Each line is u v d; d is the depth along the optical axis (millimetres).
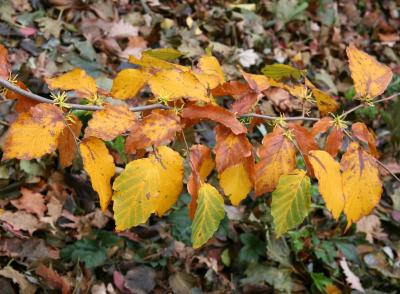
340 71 2420
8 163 1431
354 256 1654
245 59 2145
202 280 1446
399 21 2936
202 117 794
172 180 765
